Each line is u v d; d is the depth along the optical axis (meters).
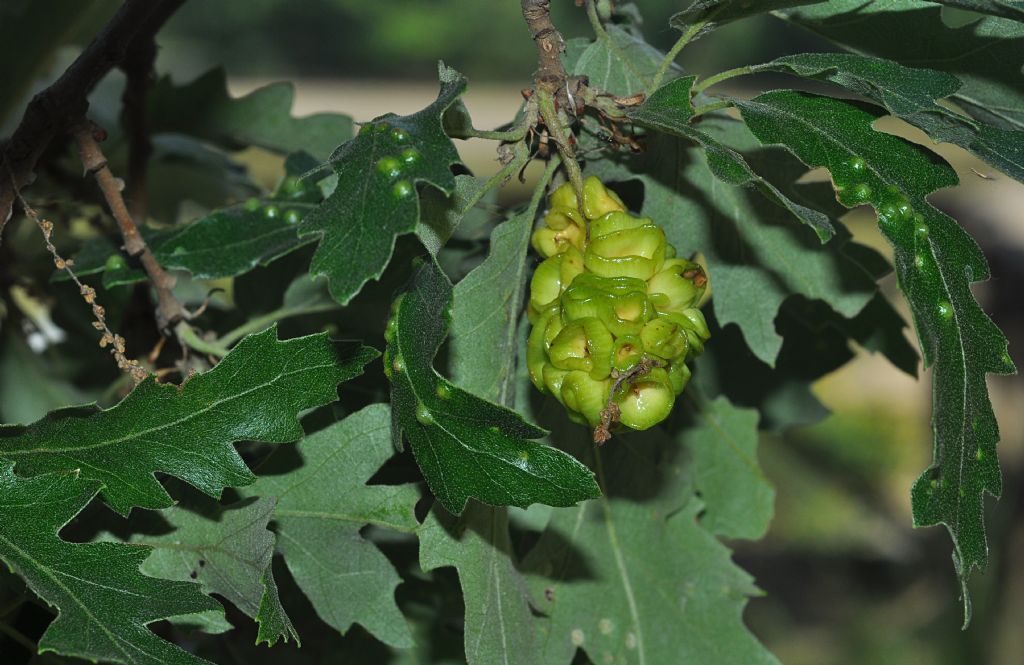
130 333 0.61
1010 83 0.53
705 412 0.59
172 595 0.48
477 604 0.52
